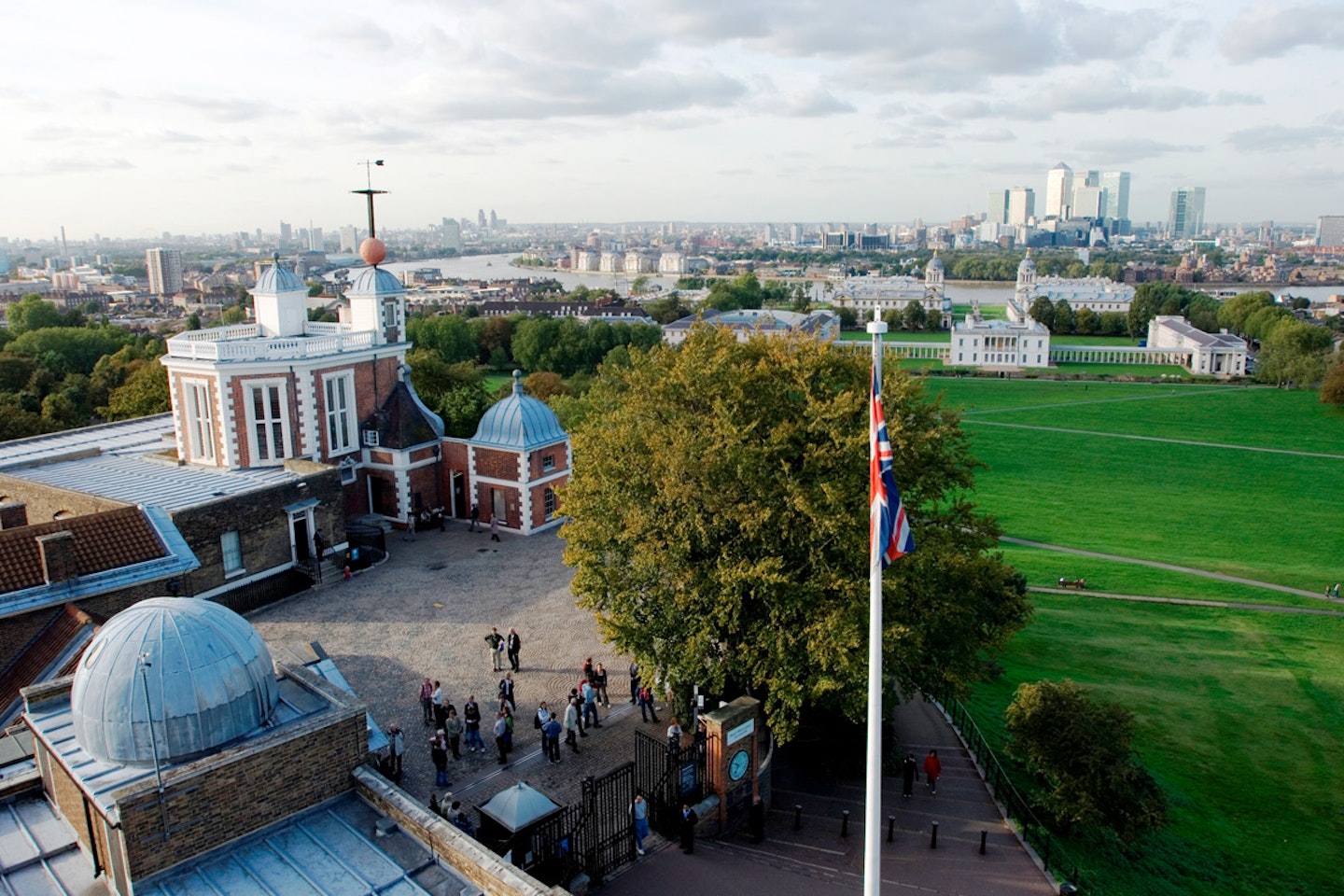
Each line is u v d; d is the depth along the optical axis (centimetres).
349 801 2561
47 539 3834
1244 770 4794
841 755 4044
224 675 2459
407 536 6794
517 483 6756
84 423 11419
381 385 7106
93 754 2408
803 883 3102
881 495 2272
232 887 2223
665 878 3088
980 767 4072
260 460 6388
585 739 4034
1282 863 3991
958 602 3866
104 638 2489
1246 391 19825
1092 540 9550
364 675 4591
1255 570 8506
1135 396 19338
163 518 4500
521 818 2858
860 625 3466
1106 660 6125
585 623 5241
